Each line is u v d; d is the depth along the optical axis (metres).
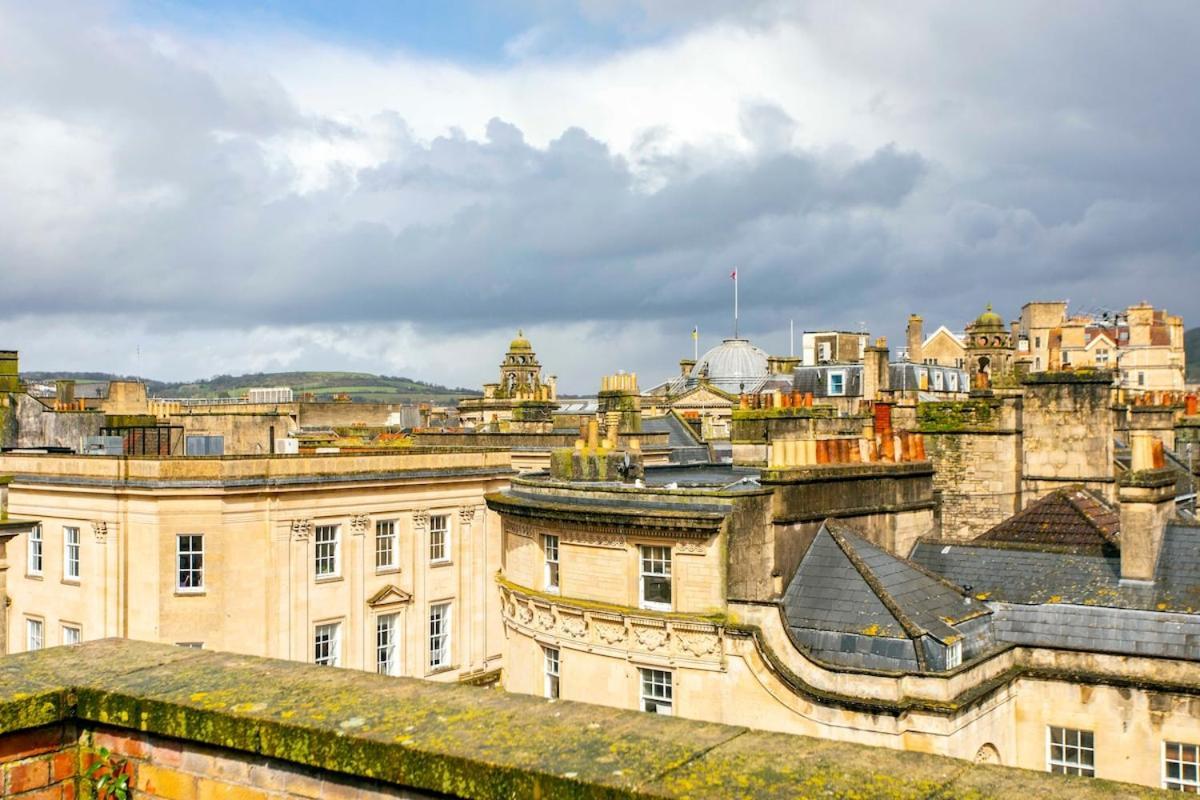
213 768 9.57
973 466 41.34
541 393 133.12
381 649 52.81
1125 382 158.12
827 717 25.91
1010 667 27.52
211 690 9.91
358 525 51.81
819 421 51.69
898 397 59.53
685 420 71.69
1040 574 30.44
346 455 52.25
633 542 29.98
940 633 26.56
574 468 35.38
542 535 33.09
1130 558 28.72
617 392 60.69
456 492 56.28
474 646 56.84
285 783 9.21
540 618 32.50
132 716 9.77
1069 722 26.89
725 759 8.13
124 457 47.88
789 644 26.91
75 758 10.20
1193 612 26.88
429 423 135.50
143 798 9.91
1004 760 26.80
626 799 7.68
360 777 8.84
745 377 147.00
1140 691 26.06
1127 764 26.12
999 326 112.88
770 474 29.62
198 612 46.75
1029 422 39.75
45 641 49.97
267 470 49.00
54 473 50.00
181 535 46.94
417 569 54.31
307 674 10.42
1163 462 30.03
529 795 8.02
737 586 28.19
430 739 8.65
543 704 9.45
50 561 50.00
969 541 33.47
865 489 32.59
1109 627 27.53
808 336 146.62
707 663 28.06
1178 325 166.50
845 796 7.51
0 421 65.00
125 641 11.74
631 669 29.67
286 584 48.97
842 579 28.89
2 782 9.71
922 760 8.10
